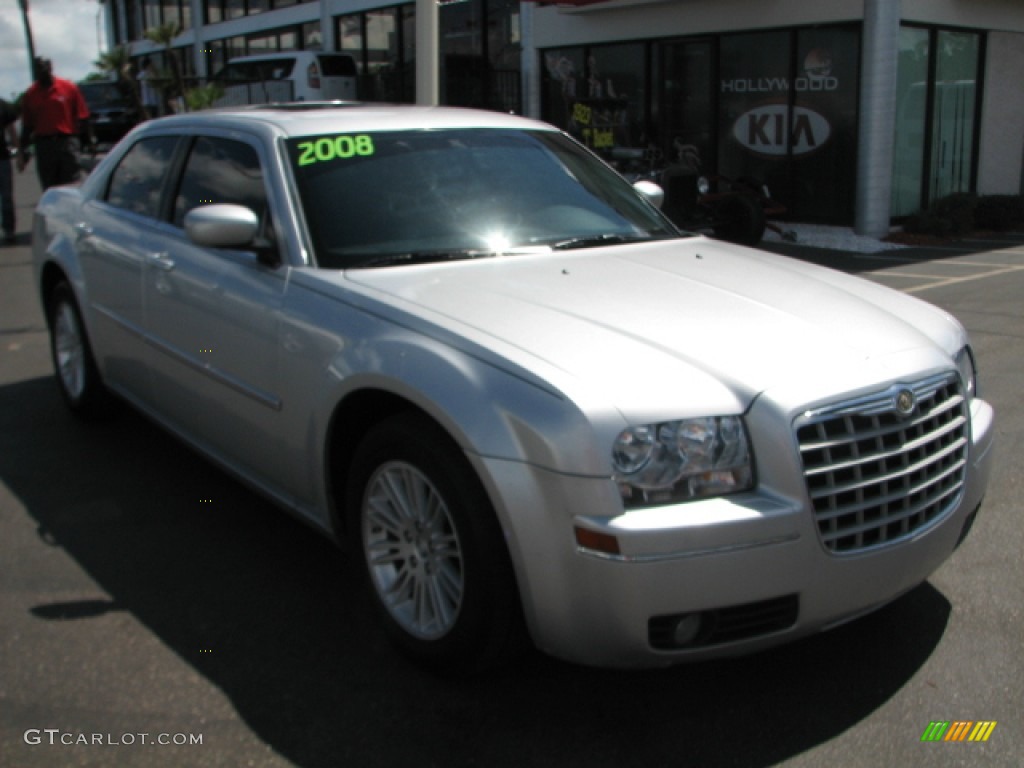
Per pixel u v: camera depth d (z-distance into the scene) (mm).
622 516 2664
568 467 2688
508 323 3111
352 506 3387
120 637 3418
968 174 15500
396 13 20938
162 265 4375
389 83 21281
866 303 3588
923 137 14570
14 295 9492
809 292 3604
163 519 4387
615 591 2666
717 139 15227
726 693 3115
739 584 2709
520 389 2818
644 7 15500
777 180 14641
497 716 3002
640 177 12211
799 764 2777
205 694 3092
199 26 29016
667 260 3938
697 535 2656
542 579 2764
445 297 3342
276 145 4047
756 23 14148
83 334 5348
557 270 3688
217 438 4176
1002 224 14500
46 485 4754
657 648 2738
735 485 2771
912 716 2984
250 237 3727
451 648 3033
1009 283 10086
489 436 2803
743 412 2807
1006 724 2939
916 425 3023
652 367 2881
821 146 14047
